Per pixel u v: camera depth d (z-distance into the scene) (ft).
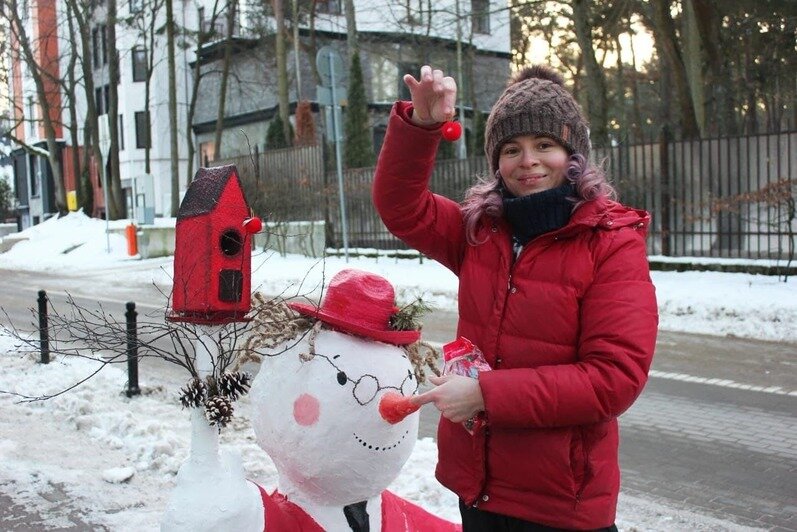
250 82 105.40
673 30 56.80
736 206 44.37
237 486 7.96
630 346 6.73
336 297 8.66
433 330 35.78
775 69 76.79
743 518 15.15
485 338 7.50
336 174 68.39
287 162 71.82
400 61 105.81
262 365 8.82
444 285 48.08
